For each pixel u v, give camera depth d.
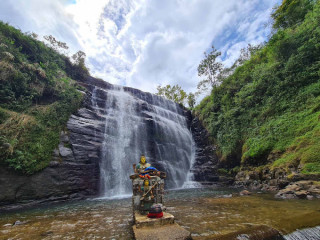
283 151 10.44
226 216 4.43
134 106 21.44
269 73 14.42
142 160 4.89
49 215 6.27
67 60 21.23
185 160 21.34
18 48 14.66
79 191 11.83
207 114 22.70
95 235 3.62
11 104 11.64
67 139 13.00
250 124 15.05
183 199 8.20
